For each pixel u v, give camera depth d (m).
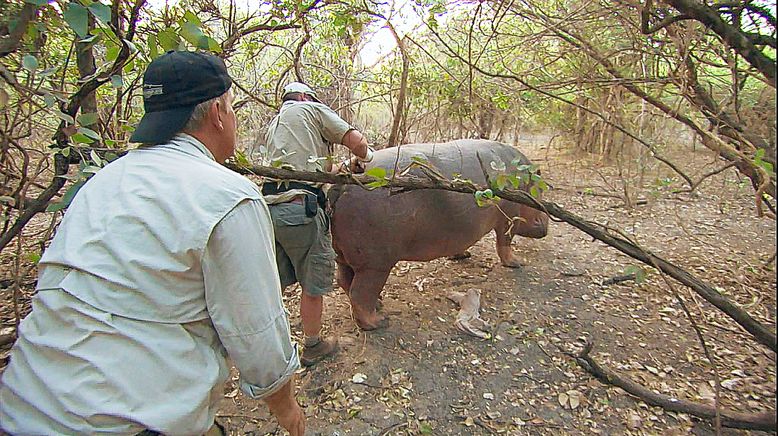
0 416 1.16
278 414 1.49
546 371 2.85
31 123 2.13
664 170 5.57
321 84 5.65
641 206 5.71
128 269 1.13
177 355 1.16
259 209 1.26
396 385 2.75
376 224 2.91
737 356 2.94
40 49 2.05
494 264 4.31
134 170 1.25
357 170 2.84
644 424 2.43
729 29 1.55
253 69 5.09
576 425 2.45
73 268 1.16
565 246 4.71
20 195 2.02
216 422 1.49
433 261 4.41
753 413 2.35
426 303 3.65
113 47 1.61
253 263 1.21
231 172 1.29
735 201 5.99
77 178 1.59
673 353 3.00
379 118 7.07
